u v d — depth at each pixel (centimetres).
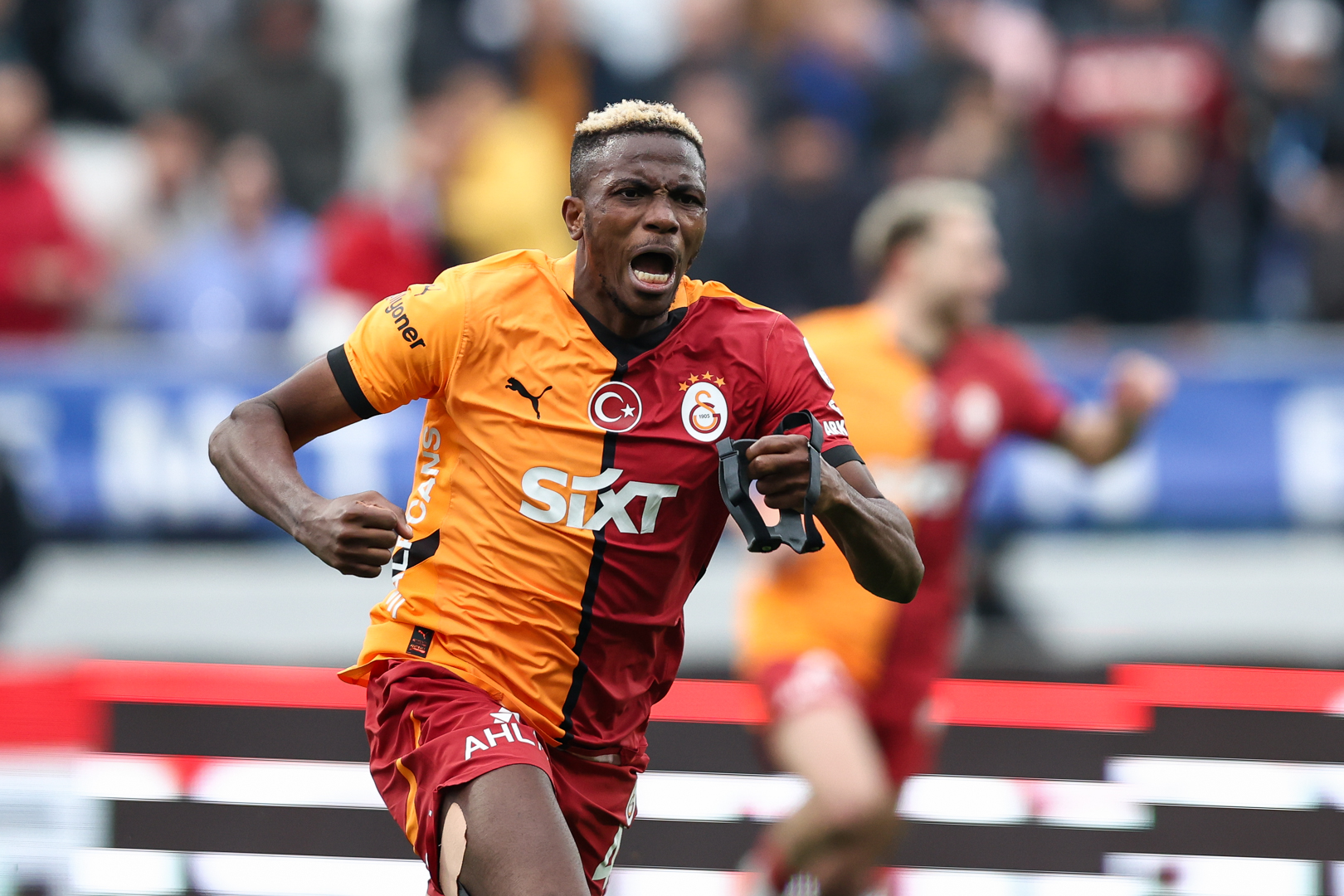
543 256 1231
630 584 1207
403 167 3266
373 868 1880
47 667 1909
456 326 1196
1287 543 2825
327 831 1889
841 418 1239
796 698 1848
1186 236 3055
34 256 2967
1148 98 3133
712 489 1218
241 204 3016
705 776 1922
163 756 1894
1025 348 2917
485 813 1123
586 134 1184
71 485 2825
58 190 3033
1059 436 2117
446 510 1223
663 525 1204
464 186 3156
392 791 1234
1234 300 3200
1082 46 3192
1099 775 1930
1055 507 2831
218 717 1906
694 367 1210
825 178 3066
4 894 1853
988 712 1961
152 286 3042
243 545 2844
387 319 1212
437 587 1223
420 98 3306
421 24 3341
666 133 1166
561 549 1193
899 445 2008
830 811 1777
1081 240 3056
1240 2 3444
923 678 1964
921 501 2011
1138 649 2216
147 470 2839
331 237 3052
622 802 1284
